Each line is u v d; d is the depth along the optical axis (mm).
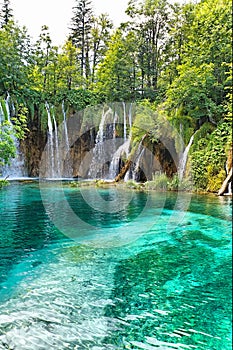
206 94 17250
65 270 5844
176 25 23750
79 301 4652
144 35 26438
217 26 16578
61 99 26859
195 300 4773
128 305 4586
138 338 3783
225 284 5367
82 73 34219
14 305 4457
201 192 15562
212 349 3607
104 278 5512
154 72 26031
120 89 24578
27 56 25625
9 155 11930
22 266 5980
